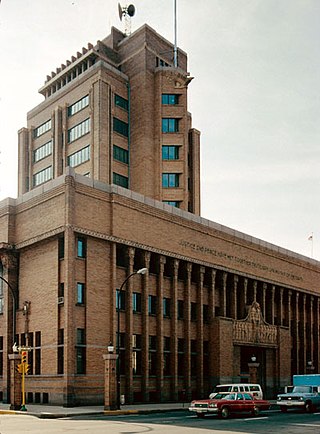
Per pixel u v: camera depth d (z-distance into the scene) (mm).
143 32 72438
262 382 65562
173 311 54719
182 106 72188
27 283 49938
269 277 69125
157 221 53688
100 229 48000
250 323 63156
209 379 58000
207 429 25500
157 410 40094
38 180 76000
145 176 69125
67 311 44469
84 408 41562
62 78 76125
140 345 51031
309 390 40969
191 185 75125
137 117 71125
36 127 78000
